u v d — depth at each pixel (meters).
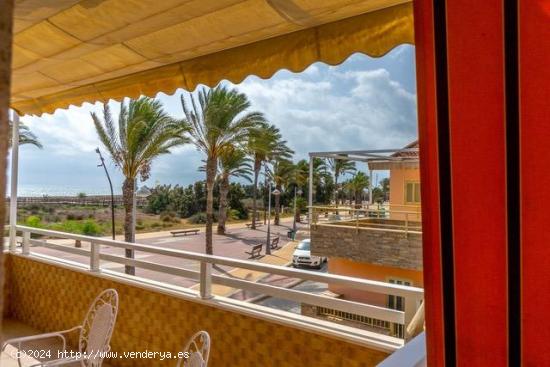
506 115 0.61
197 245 15.80
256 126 11.59
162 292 2.90
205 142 11.52
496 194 0.61
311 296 2.25
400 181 10.41
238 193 25.58
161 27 1.66
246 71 1.79
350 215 10.51
